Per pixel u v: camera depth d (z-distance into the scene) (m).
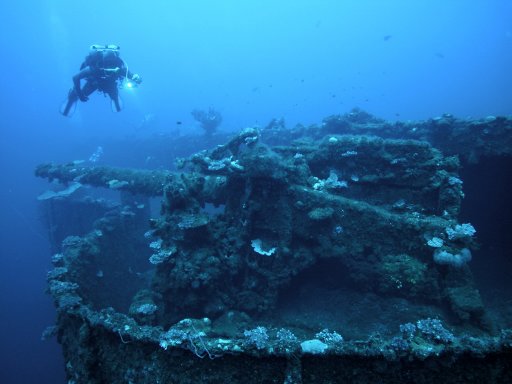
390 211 6.38
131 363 3.89
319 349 3.26
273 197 6.66
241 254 6.66
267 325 5.96
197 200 7.04
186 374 3.56
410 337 3.31
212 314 6.02
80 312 4.62
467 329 4.77
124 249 9.68
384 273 5.85
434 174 6.36
